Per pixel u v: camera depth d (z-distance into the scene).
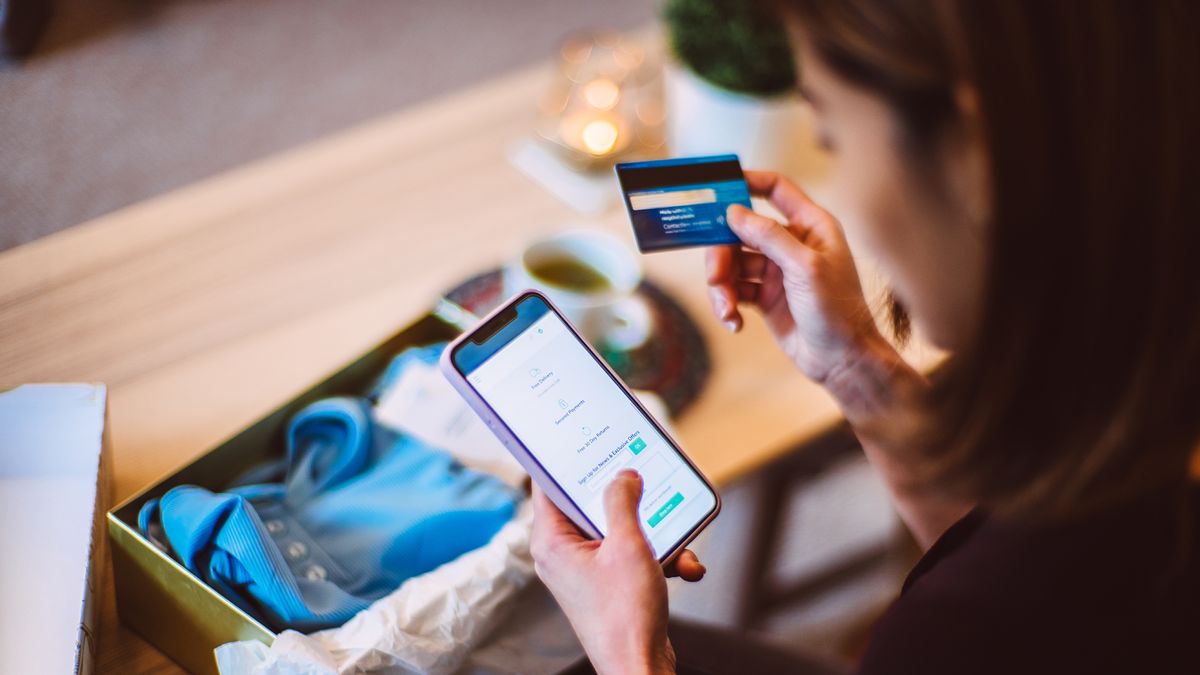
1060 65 0.37
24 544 0.71
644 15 2.35
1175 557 0.49
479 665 0.73
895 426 0.74
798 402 0.94
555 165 1.15
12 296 0.93
